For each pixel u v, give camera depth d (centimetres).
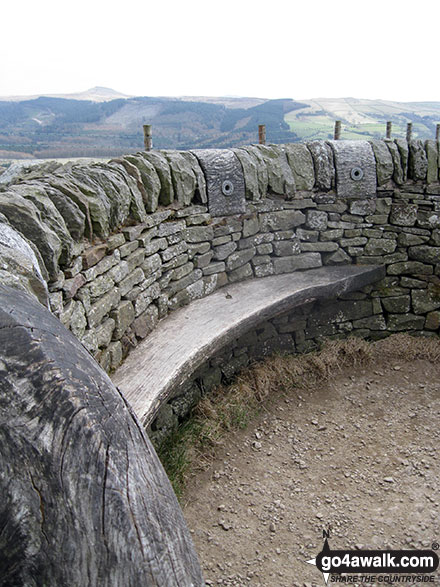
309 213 450
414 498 299
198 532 279
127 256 310
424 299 477
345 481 317
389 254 469
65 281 239
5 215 210
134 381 277
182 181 370
